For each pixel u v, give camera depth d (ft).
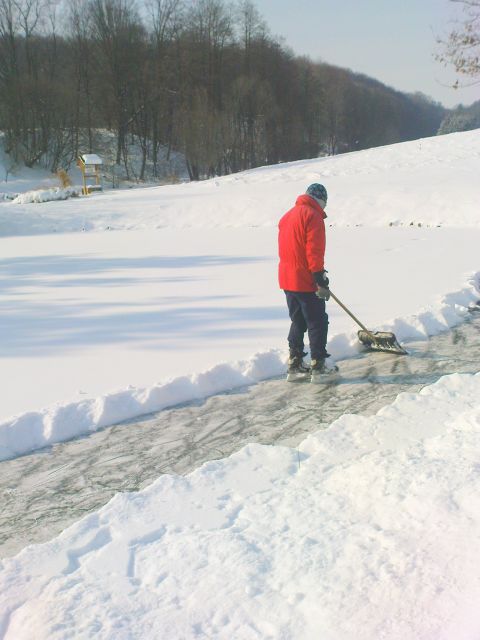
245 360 18.16
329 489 10.07
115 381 17.39
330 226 56.90
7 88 150.20
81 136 166.71
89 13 165.48
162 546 9.16
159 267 37.50
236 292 28.89
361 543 8.07
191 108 159.94
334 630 6.68
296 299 17.12
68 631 7.32
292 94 210.38
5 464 13.39
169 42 177.06
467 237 44.62
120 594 8.04
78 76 166.91
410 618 6.52
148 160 172.24
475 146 87.45
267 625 7.04
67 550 9.32
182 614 7.48
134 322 24.13
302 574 7.76
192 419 15.29
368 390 16.70
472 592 6.62
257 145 176.35
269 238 49.83
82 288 31.65
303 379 17.71
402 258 36.47
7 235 62.39
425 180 66.85
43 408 15.08
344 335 20.29
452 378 15.79
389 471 9.82
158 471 12.75
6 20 158.71
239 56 194.39
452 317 23.18
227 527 9.65
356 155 96.32
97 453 13.70
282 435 14.16
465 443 10.43
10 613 7.99
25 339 22.41
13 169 143.02
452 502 8.37
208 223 62.08
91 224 64.13
